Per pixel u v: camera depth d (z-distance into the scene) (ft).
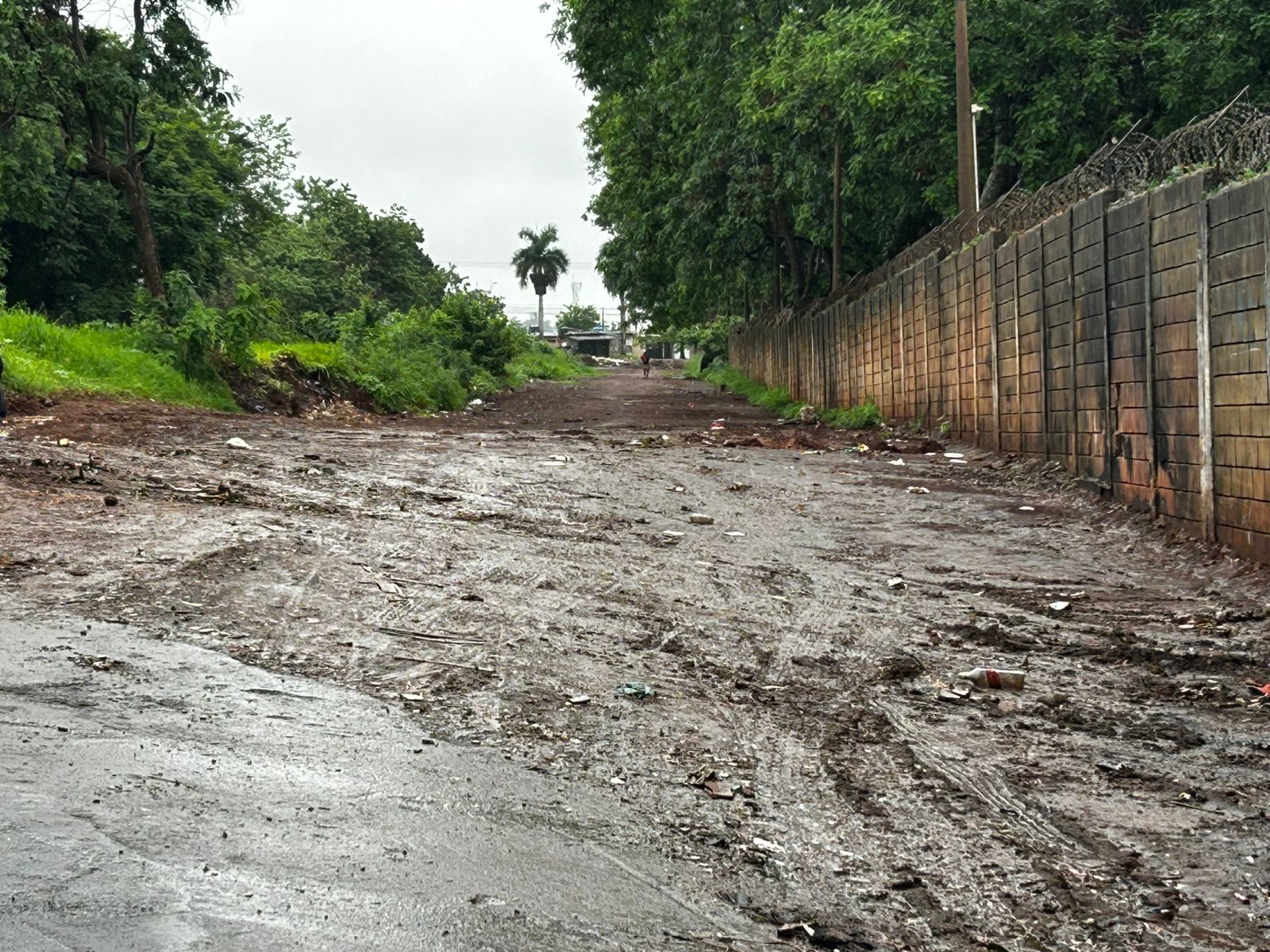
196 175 134.21
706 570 28.71
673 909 11.27
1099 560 31.89
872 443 63.05
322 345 86.58
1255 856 13.56
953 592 27.94
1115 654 22.62
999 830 14.10
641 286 152.15
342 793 13.11
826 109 87.15
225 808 12.25
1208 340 31.40
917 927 11.50
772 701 18.86
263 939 9.50
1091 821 14.48
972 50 75.51
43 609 19.31
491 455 48.80
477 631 21.06
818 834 13.65
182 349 64.69
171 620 19.56
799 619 24.39
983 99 75.36
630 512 36.88
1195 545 31.83
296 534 27.48
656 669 20.07
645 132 124.67
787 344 119.03
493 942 10.00
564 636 21.39
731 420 87.10
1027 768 16.30
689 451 54.95
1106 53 72.23
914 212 96.78
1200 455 32.14
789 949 10.75
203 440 44.70
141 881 10.27
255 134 219.41
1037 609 26.22
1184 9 71.51
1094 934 11.56
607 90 100.94
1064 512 38.91
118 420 47.21
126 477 32.78
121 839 11.13
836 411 86.99
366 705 16.49
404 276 267.39
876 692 19.67
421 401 90.43
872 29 76.84
